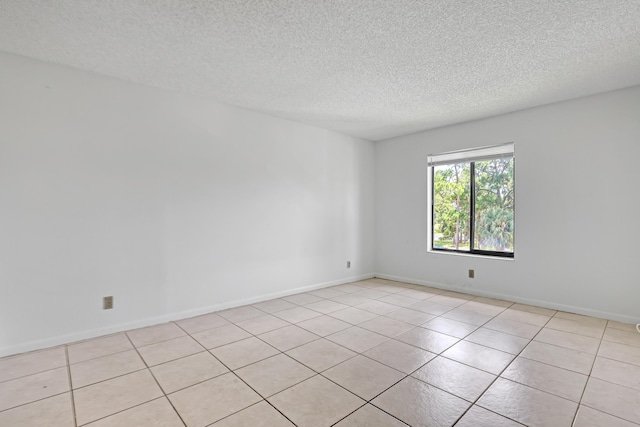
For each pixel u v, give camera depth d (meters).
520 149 3.66
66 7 1.86
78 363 2.25
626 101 3.03
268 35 2.18
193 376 2.08
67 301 2.61
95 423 1.62
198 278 3.30
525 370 2.14
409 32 2.13
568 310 3.35
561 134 3.38
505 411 1.71
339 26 2.07
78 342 2.62
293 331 2.85
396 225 4.95
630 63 2.55
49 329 2.54
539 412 1.70
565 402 1.79
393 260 5.00
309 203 4.30
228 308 3.51
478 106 3.55
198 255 3.30
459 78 2.84
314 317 3.22
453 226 4.45
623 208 3.04
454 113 3.79
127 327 2.88
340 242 4.70
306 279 4.27
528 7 1.87
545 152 3.49
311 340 2.65
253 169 3.73
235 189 3.58
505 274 3.80
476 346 2.52
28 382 2.00
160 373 2.12
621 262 3.06
